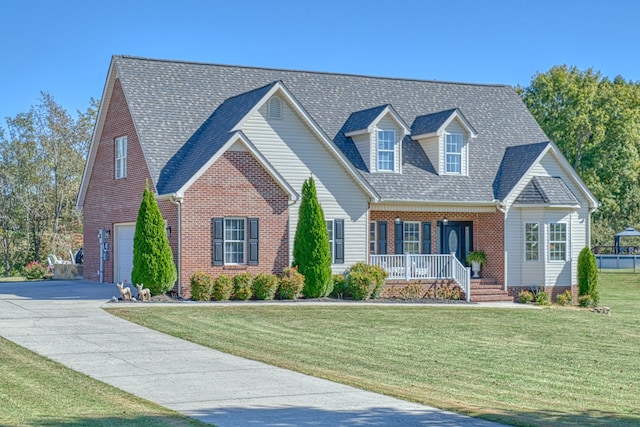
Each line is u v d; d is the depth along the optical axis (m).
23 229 61.94
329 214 34.06
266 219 32.19
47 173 61.22
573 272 37.91
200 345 20.81
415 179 36.59
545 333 26.45
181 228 30.56
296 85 38.44
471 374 18.61
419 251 37.31
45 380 15.73
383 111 36.00
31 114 60.97
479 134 40.22
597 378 18.98
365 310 29.61
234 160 31.52
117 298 29.81
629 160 66.69
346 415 13.27
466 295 35.50
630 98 71.44
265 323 25.44
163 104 34.56
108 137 37.41
